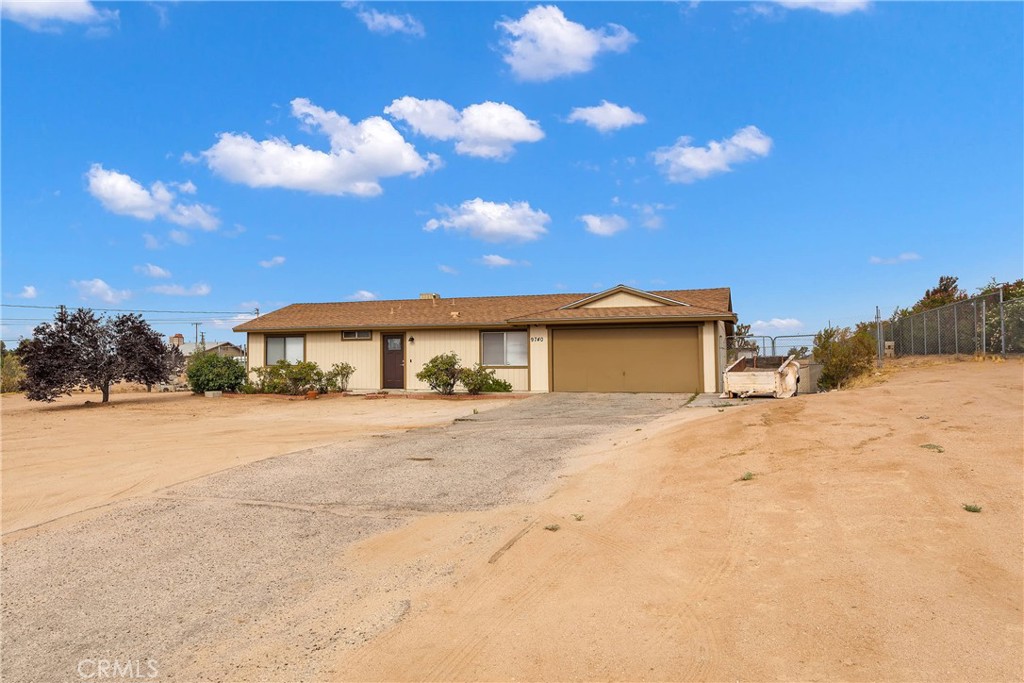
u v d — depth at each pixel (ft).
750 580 14.14
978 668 10.52
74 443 39.40
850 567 14.06
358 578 16.10
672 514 18.71
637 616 13.16
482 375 66.59
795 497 18.61
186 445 36.76
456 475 26.21
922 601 12.54
